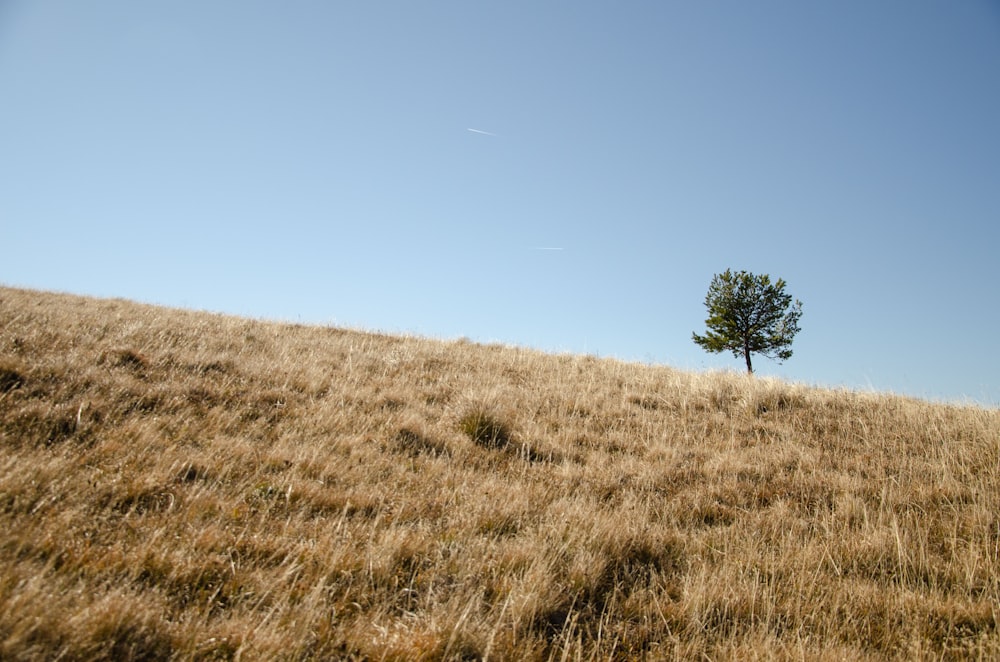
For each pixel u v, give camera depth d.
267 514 4.40
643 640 3.70
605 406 9.46
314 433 6.46
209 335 10.06
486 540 4.50
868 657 3.59
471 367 11.29
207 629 3.07
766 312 31.53
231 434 6.03
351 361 10.08
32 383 5.98
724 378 11.55
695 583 4.31
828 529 5.44
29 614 2.75
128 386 6.46
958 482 6.75
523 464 6.57
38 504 3.82
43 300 11.50
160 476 4.61
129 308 12.12
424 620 3.44
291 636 3.07
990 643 3.76
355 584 3.78
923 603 4.27
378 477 5.55
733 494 6.34
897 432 8.67
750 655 3.53
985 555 5.00
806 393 10.57
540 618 3.66
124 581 3.29
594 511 5.27
